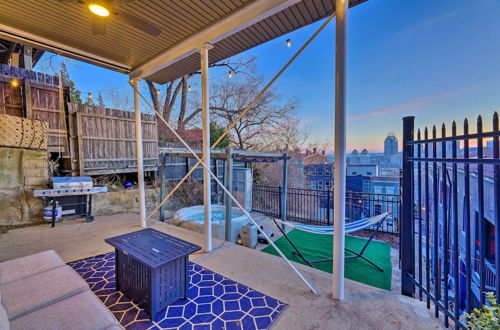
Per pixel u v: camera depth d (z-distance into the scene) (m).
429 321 1.88
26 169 4.65
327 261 3.81
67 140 5.65
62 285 1.64
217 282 2.47
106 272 2.67
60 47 3.40
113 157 6.31
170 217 5.95
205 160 3.20
